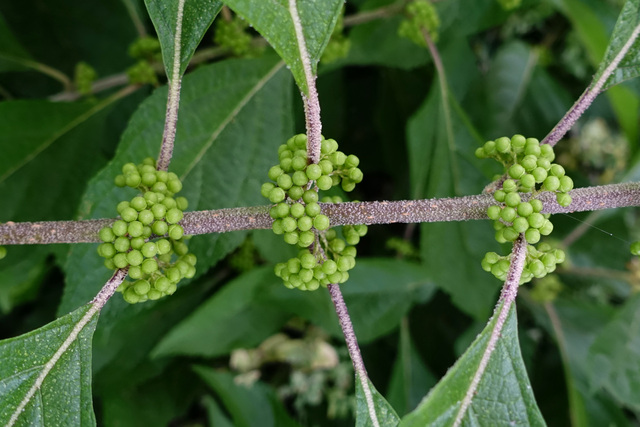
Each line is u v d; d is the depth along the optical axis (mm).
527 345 505
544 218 237
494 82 512
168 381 446
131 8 447
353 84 500
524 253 237
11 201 342
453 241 369
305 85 230
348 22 383
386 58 396
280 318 414
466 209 252
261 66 327
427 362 492
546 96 517
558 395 512
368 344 517
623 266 499
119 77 409
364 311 416
